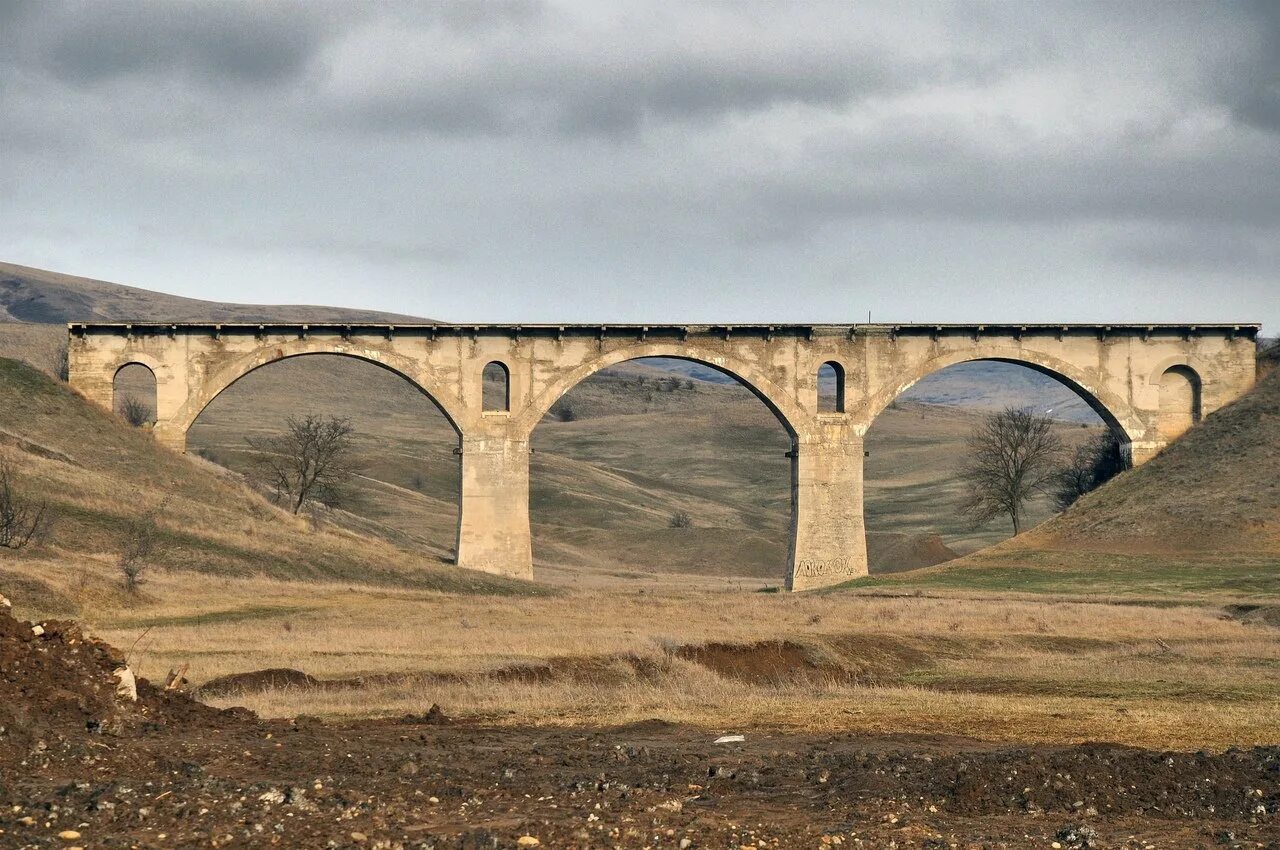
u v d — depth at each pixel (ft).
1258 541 332.60
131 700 104.99
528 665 157.07
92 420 342.85
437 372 346.33
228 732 103.60
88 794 78.02
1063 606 265.75
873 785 89.40
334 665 157.07
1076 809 85.20
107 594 223.10
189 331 346.54
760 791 89.66
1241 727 122.93
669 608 253.65
